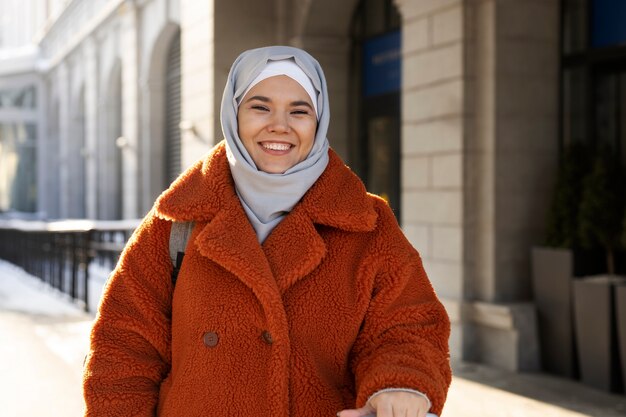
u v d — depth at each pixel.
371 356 1.68
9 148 30.06
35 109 29.80
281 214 1.79
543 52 6.56
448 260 6.68
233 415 1.66
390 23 8.73
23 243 14.71
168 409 1.71
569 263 6.01
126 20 15.02
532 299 6.53
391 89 8.70
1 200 30.31
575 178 6.21
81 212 23.02
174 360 1.76
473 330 6.54
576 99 6.59
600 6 6.35
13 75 29.81
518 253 6.50
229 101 1.79
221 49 8.91
